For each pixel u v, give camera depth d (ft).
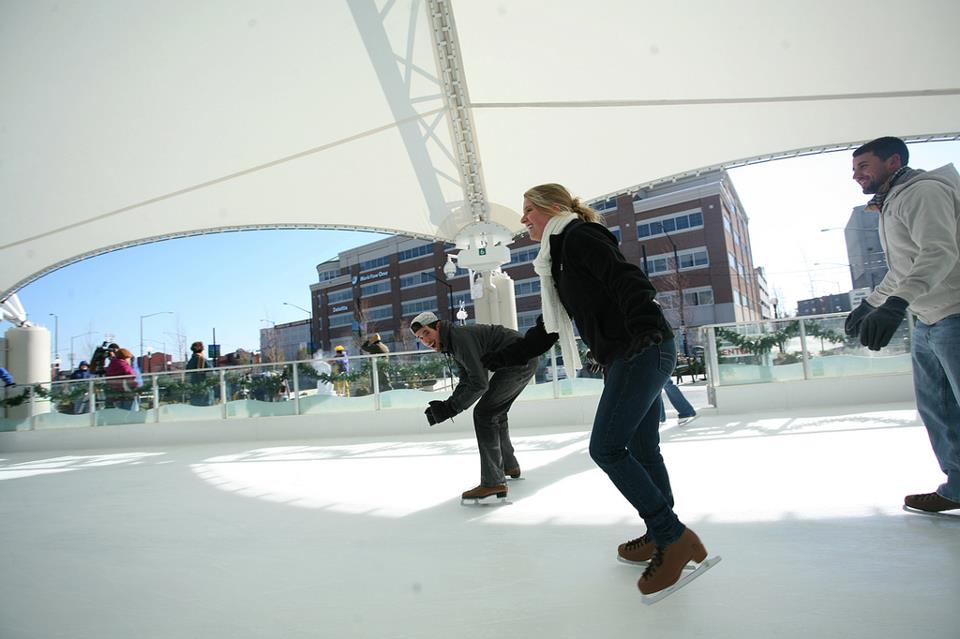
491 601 5.81
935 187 6.26
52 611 6.27
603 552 7.20
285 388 24.45
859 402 20.42
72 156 19.47
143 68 16.55
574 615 5.30
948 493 7.29
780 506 8.61
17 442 26.86
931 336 6.82
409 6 15.96
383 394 23.61
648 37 16.31
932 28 14.92
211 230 24.94
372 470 15.03
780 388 20.75
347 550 8.12
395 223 25.48
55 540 9.62
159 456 21.29
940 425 7.22
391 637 5.11
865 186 7.23
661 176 22.84
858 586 5.46
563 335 6.65
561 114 19.53
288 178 22.29
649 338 4.71
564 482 11.73
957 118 18.39
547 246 6.24
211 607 6.18
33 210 21.88
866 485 9.50
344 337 215.31
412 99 18.95
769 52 16.37
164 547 8.87
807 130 19.69
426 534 8.68
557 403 22.11
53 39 15.20
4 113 17.46
